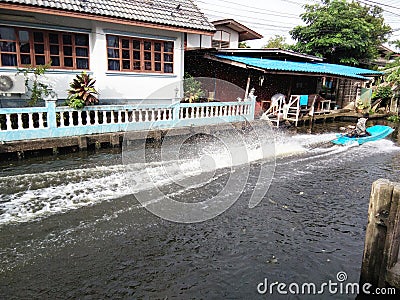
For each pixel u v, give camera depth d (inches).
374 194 155.9
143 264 183.3
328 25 1032.2
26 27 401.4
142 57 492.1
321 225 236.8
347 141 512.4
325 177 345.1
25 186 276.7
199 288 167.0
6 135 335.9
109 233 210.7
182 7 548.4
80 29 436.5
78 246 196.5
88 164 335.3
